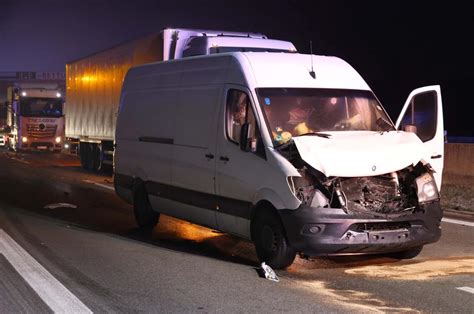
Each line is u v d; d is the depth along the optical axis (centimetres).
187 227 1164
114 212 1361
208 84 947
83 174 2277
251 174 836
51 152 3900
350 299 691
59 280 768
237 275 797
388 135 848
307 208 764
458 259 890
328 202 769
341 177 777
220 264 861
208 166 924
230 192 880
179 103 1012
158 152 1064
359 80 930
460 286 745
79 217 1291
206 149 930
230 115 893
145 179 1110
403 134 859
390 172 791
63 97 3806
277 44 1562
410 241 793
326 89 892
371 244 770
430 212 808
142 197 1144
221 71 927
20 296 700
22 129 3725
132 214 1332
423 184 812
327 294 711
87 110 2402
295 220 768
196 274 802
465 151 1688
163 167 1047
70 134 2642
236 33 1645
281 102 857
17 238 1038
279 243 803
